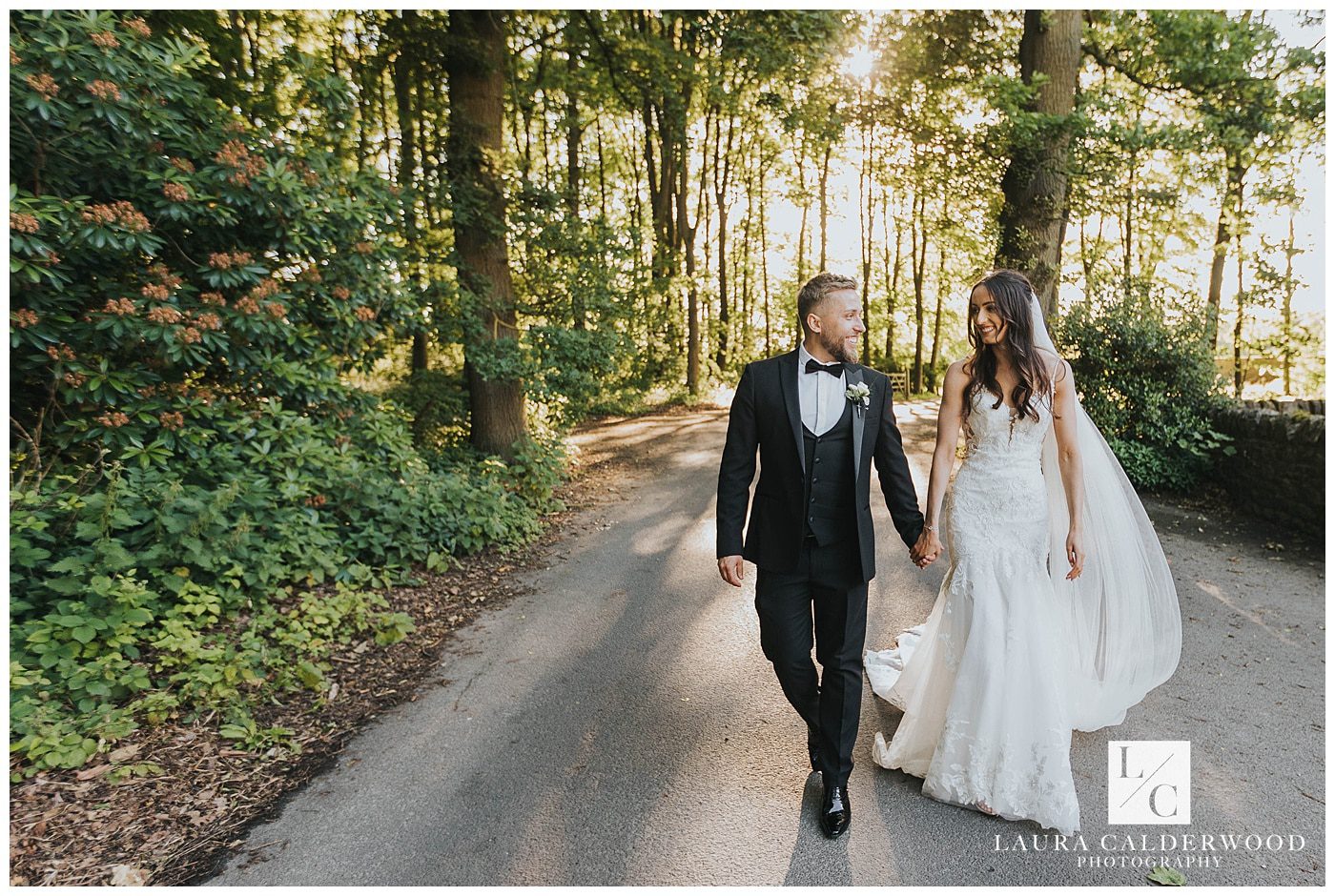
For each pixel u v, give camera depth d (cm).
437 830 266
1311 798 274
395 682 385
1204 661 393
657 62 919
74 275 471
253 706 347
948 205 1159
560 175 927
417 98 1016
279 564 462
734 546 272
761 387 273
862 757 306
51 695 320
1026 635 264
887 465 283
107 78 443
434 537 577
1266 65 1114
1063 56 1053
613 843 258
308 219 565
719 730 331
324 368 572
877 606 474
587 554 617
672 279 1221
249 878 242
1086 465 307
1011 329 272
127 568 390
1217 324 830
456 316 816
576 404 926
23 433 438
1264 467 684
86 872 241
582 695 368
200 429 487
